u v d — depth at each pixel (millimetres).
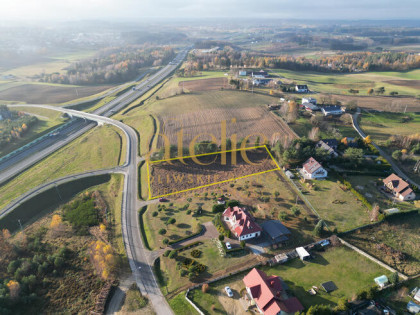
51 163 127688
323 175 93250
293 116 130625
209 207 83938
